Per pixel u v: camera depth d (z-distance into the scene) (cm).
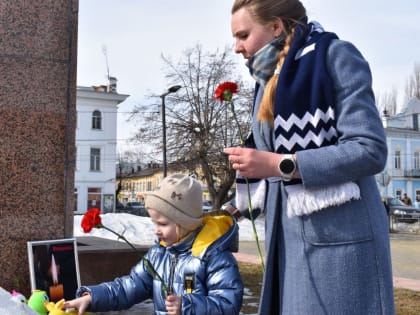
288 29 181
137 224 1656
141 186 5528
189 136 2492
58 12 436
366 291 162
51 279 394
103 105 4094
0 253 399
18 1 423
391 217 2669
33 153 418
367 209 166
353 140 160
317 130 165
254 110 194
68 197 429
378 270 163
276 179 180
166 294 220
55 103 429
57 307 283
